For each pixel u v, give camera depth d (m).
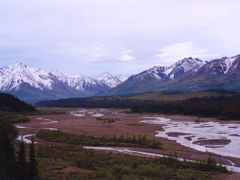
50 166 39.12
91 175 34.31
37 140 74.00
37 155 48.16
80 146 61.41
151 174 37.16
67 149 55.72
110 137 81.19
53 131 84.62
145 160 46.91
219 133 93.38
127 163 43.44
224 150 63.09
